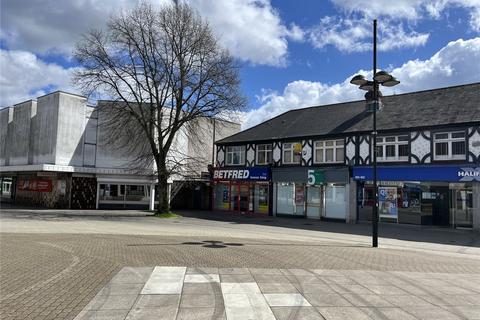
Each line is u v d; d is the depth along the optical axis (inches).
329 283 289.3
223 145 1269.7
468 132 791.7
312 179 1016.9
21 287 258.7
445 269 365.1
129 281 277.6
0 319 198.2
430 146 838.5
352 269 344.8
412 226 858.8
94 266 324.8
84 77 921.5
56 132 1162.0
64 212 1021.2
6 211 986.7
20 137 1306.6
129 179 1218.0
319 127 1058.1
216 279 288.7
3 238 481.4
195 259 365.4
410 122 877.2
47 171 1171.9
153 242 472.1
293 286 276.4
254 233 654.5
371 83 564.1
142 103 987.9
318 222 943.0
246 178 1165.7
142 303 229.3
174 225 759.7
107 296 241.8
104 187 1209.4
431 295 266.1
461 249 558.3
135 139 1106.7
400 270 349.4
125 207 1220.5
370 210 933.2
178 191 1337.4
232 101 963.3
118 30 919.0
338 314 219.0
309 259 387.5
